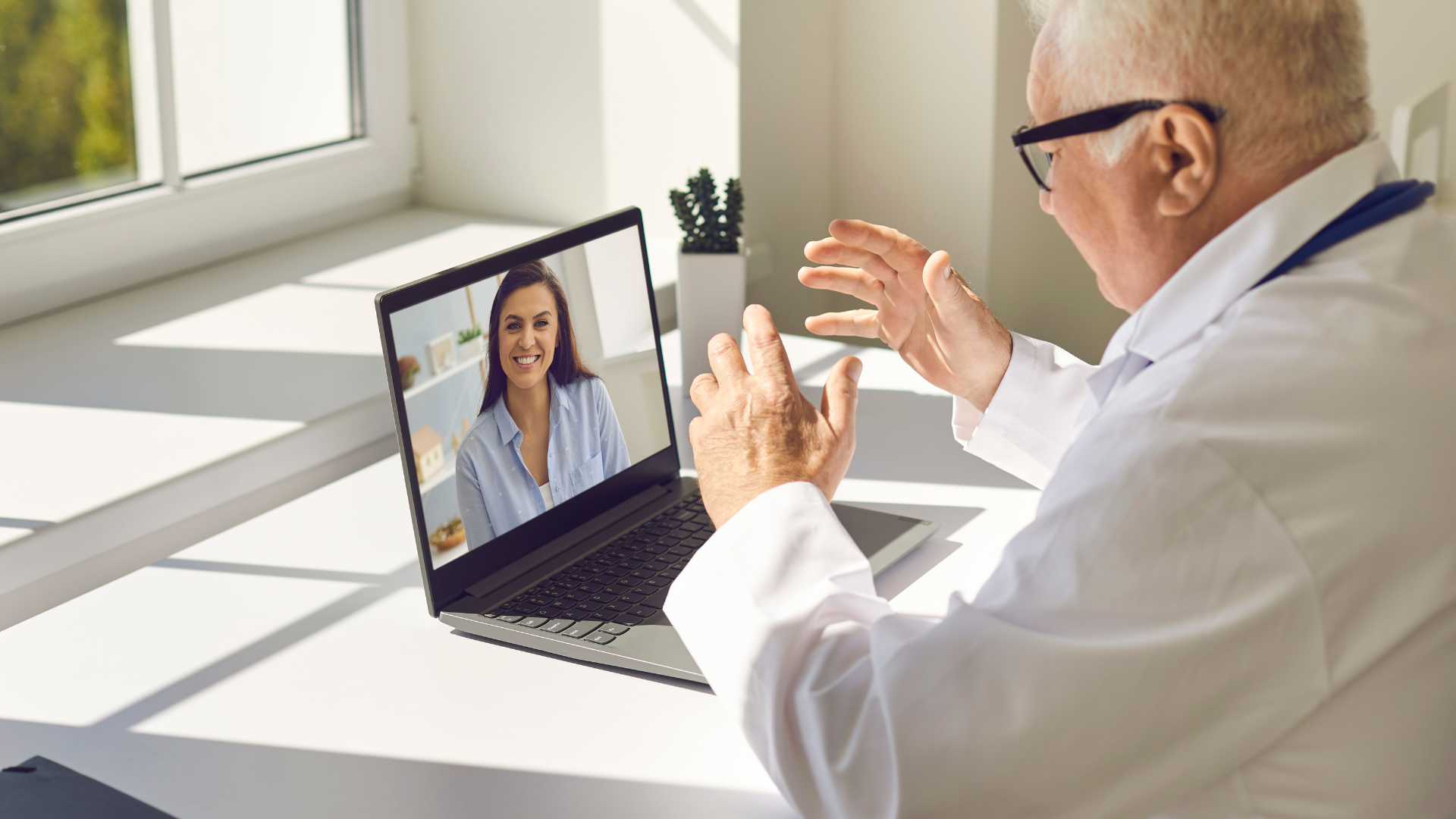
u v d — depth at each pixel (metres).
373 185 2.13
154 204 1.75
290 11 1.95
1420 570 0.55
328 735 0.81
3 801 0.72
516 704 0.84
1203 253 0.63
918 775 0.56
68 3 1.63
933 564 1.03
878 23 2.04
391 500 1.20
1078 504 0.57
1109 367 0.68
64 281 1.66
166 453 1.23
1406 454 0.56
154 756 0.78
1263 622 0.54
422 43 2.14
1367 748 0.56
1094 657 0.54
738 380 0.80
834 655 0.65
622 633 0.91
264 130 1.96
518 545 1.02
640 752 0.79
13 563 1.04
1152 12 0.61
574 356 1.10
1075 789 0.56
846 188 2.15
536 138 2.08
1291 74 0.60
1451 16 2.17
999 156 1.97
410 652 0.91
